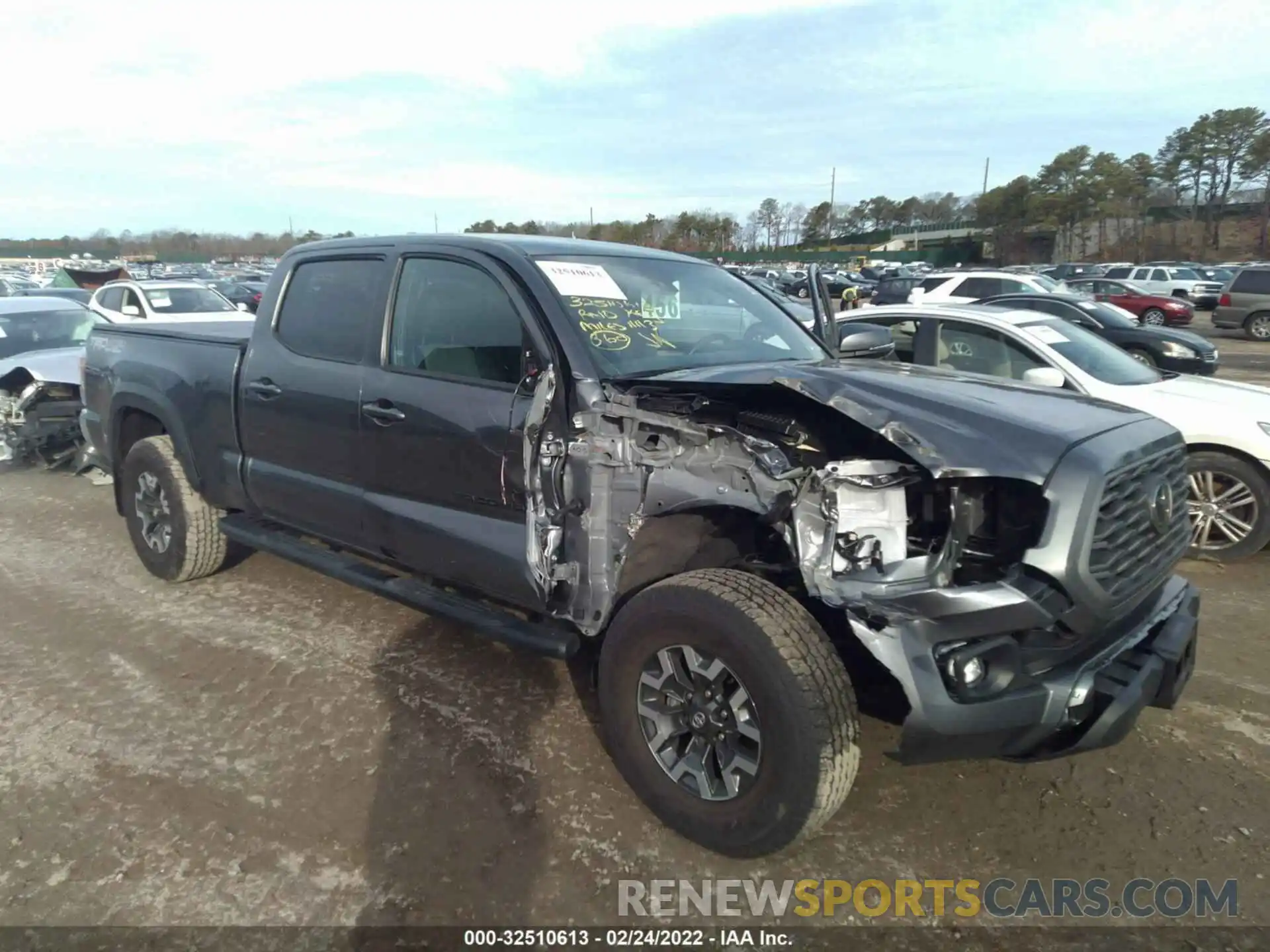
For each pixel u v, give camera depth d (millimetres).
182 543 5293
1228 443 5781
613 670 3143
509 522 3514
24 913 2719
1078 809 3254
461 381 3650
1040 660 2768
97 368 5832
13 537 6691
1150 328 11547
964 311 7211
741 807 2820
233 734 3752
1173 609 3271
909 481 2863
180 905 2754
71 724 3846
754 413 3160
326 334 4320
